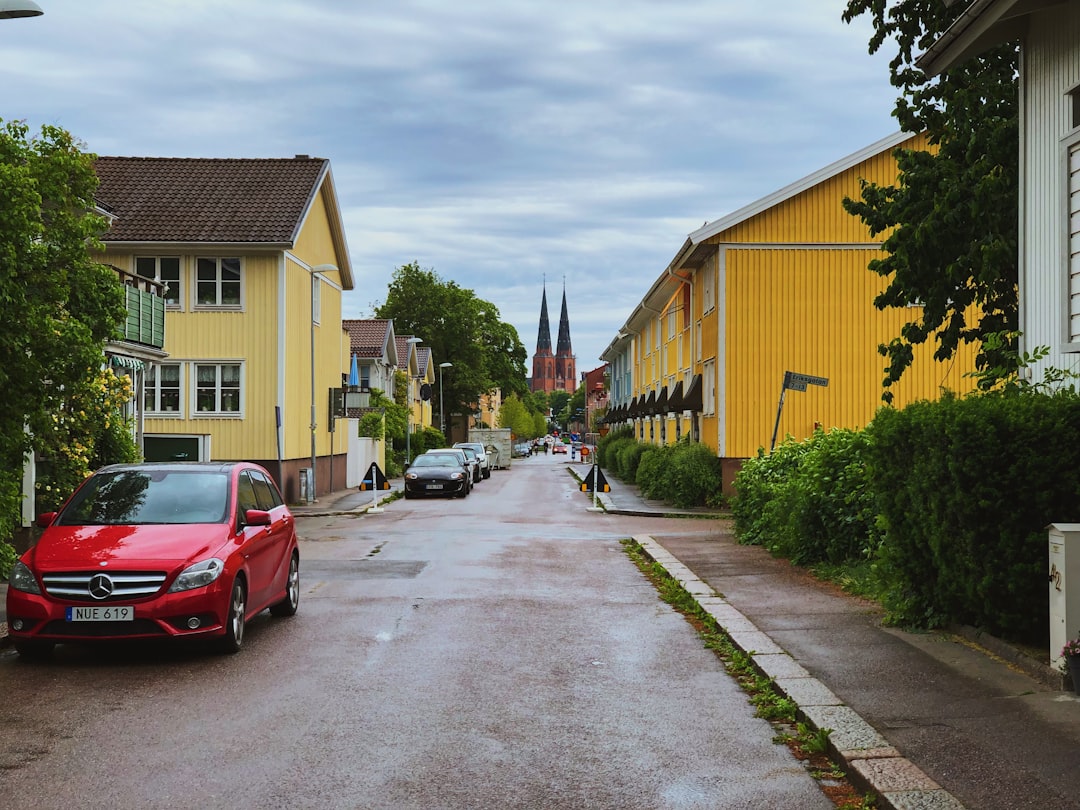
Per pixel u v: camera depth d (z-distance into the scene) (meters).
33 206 10.45
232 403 33.50
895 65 16.36
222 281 33.56
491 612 11.91
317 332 38.06
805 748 6.36
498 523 25.47
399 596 13.20
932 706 6.91
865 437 14.76
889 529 9.86
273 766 6.11
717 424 29.61
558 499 35.94
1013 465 8.03
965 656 8.41
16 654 9.59
